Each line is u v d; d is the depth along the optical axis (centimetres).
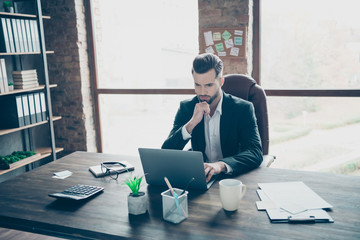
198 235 100
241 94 204
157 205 123
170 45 341
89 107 376
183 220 110
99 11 370
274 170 158
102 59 374
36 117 317
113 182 150
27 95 305
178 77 345
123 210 121
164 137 371
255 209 117
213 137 185
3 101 294
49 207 126
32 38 313
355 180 142
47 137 380
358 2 282
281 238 97
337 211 113
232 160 153
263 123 202
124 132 384
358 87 290
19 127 297
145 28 352
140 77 363
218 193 132
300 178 146
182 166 133
